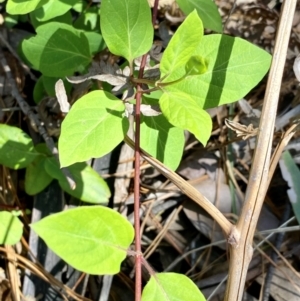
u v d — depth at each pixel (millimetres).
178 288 209
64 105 250
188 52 211
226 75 245
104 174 361
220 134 374
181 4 288
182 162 376
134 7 230
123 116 232
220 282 344
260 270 345
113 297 356
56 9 299
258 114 365
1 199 371
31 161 332
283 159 355
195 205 367
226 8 385
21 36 388
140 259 210
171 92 215
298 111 353
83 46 305
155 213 370
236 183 368
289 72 373
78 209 181
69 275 348
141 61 260
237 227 218
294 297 333
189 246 363
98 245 192
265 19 381
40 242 352
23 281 352
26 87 390
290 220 344
